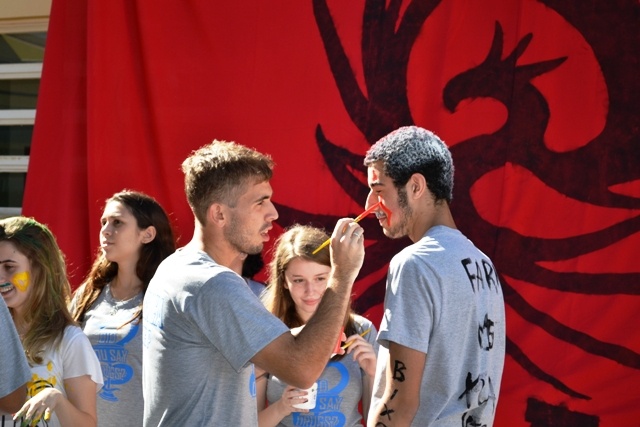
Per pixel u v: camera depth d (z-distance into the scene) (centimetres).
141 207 465
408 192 325
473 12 488
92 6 532
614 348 472
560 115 478
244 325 278
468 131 489
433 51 495
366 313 506
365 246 506
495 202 486
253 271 502
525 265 482
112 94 534
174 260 301
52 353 360
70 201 544
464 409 310
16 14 647
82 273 542
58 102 546
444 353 307
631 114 470
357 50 505
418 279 306
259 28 517
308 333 281
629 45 470
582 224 475
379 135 502
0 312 312
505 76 484
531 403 480
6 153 679
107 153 534
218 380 288
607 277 473
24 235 367
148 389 299
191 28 525
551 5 479
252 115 518
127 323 447
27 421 317
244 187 297
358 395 401
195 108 525
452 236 319
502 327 330
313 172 511
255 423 299
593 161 475
